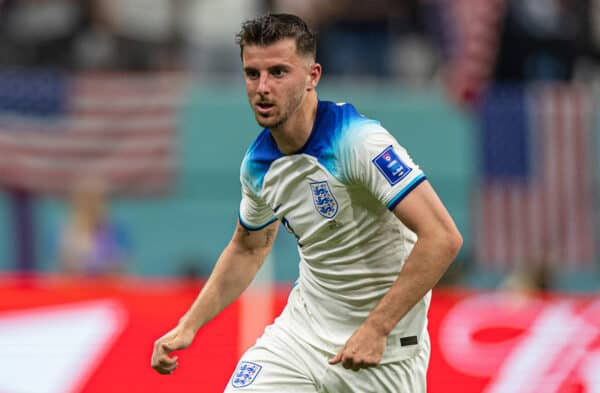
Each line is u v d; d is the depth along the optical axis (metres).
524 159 37.59
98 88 36.53
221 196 36.66
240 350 21.44
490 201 37.34
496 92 38.31
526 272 30.92
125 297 21.47
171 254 36.00
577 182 37.41
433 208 12.18
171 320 21.52
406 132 38.09
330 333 14.06
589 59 43.91
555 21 43.50
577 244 37.12
